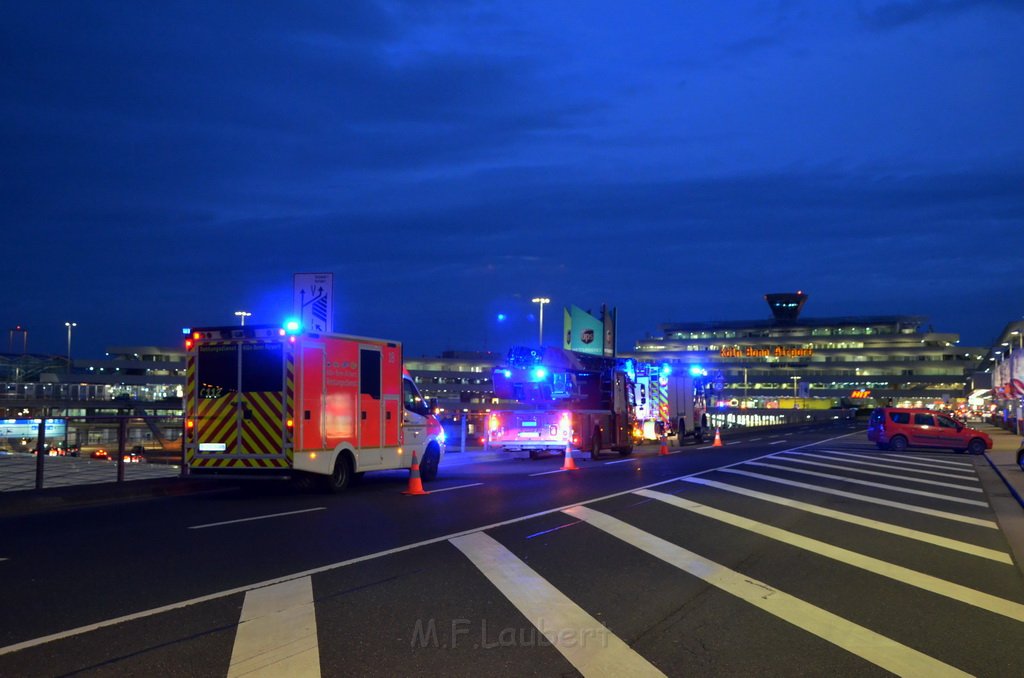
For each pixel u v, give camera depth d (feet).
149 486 57.82
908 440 119.03
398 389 65.31
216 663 20.25
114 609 25.29
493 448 105.29
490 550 36.01
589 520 45.62
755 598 28.17
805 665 21.04
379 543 37.52
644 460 98.37
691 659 21.35
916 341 499.51
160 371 412.36
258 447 55.26
